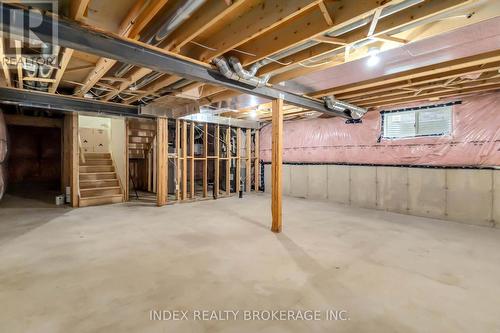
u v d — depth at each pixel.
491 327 1.85
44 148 9.44
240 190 7.44
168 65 2.76
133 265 2.80
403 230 4.25
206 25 2.30
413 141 5.54
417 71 3.46
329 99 4.68
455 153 5.04
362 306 2.10
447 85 4.09
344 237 3.84
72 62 3.43
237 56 3.15
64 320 1.88
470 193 4.77
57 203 6.04
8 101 4.35
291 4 2.11
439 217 5.10
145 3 2.14
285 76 3.58
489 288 2.40
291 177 7.74
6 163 7.57
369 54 2.81
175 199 6.72
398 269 2.78
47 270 2.66
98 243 3.47
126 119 6.66
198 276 2.57
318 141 7.23
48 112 6.61
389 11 2.15
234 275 2.60
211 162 10.52
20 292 2.24
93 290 2.29
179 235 3.86
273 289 2.34
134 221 4.65
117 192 6.66
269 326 1.85
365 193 6.17
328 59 3.10
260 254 3.14
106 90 4.53
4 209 5.52
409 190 5.50
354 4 2.12
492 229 4.39
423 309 2.07
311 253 3.19
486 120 4.71
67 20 2.16
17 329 1.78
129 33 2.48
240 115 7.32
